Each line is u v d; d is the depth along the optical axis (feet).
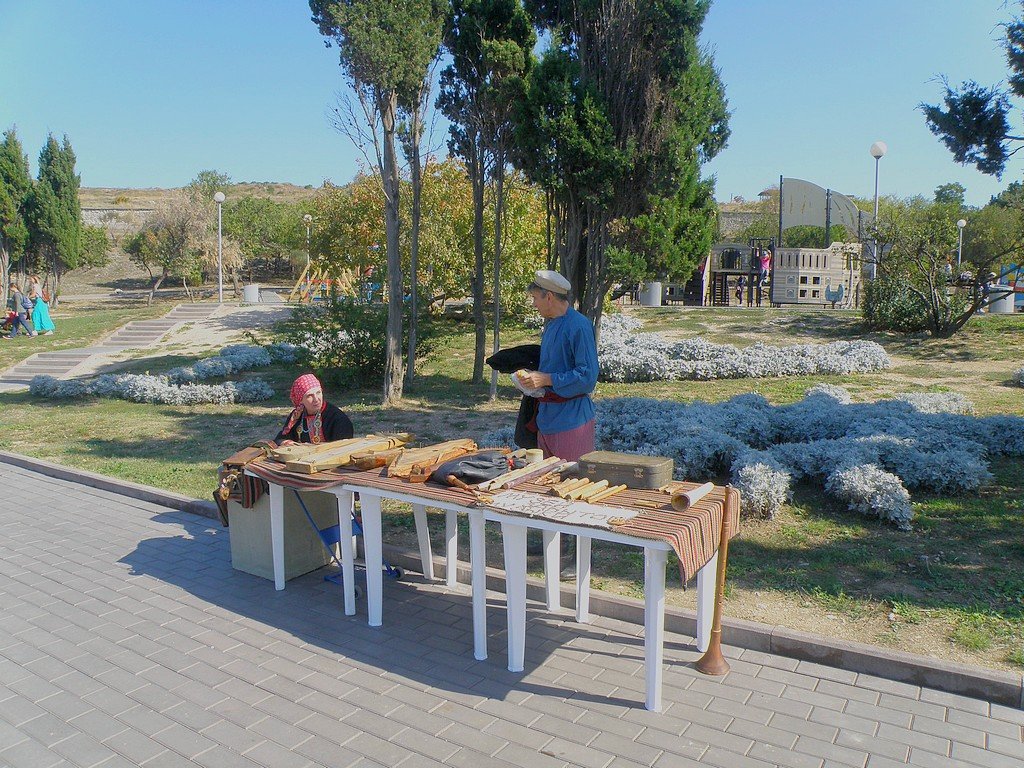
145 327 82.64
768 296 90.27
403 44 39.93
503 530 14.02
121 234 192.13
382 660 15.07
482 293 48.91
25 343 75.92
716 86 38.91
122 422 42.78
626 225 37.32
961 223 79.25
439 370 54.60
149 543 22.66
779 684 13.79
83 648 15.85
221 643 15.97
